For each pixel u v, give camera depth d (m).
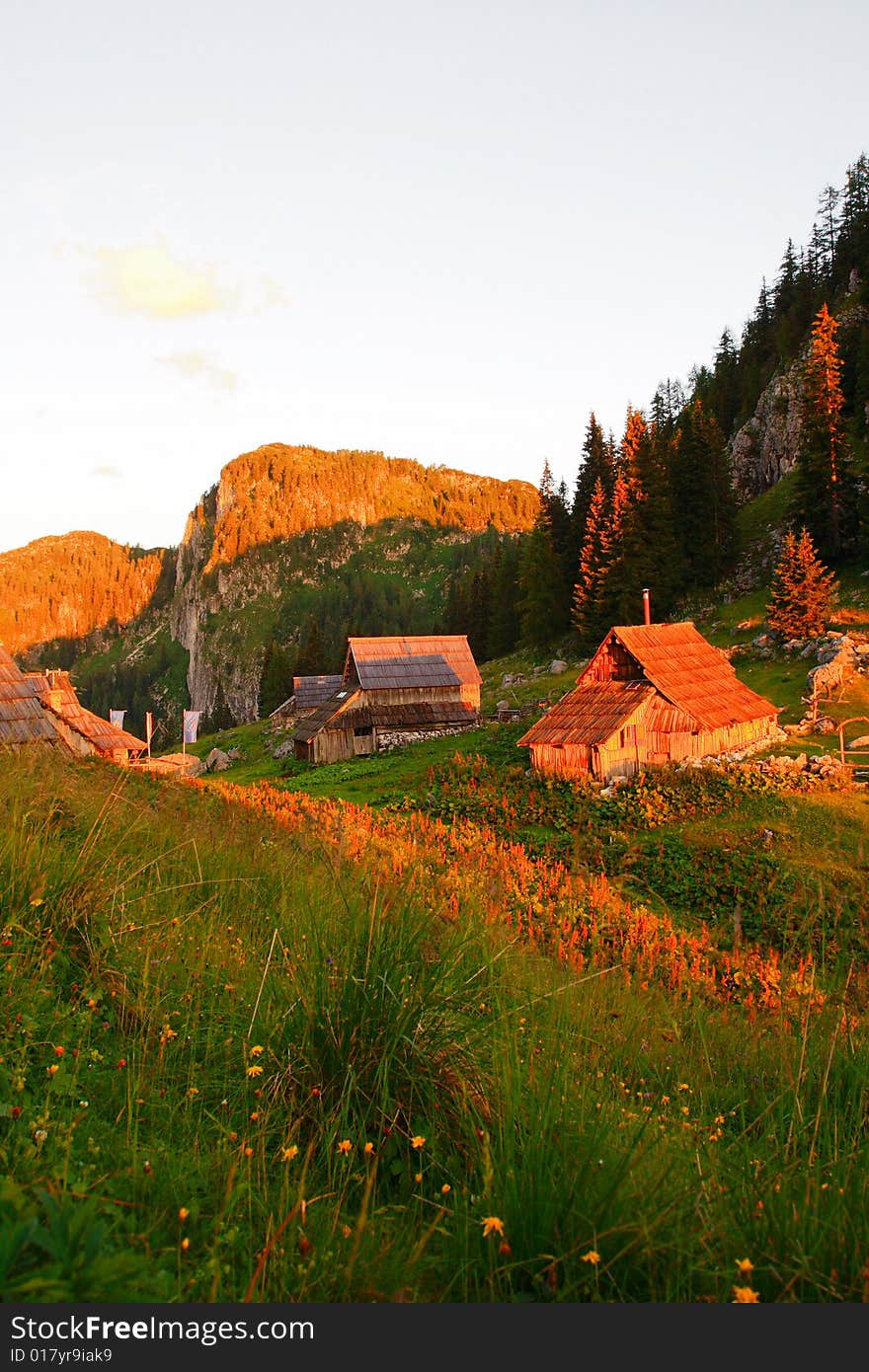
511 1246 3.33
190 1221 3.26
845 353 84.25
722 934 13.83
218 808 14.45
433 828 22.06
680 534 74.81
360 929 5.13
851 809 28.64
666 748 37.03
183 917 6.40
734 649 57.47
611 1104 4.37
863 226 89.75
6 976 4.65
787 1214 3.46
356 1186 3.78
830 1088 5.24
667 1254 3.29
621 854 24.05
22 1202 2.64
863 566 62.00
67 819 7.61
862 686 45.50
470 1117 4.13
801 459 67.88
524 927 11.12
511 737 49.94
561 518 84.25
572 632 80.81
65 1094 4.00
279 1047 4.55
